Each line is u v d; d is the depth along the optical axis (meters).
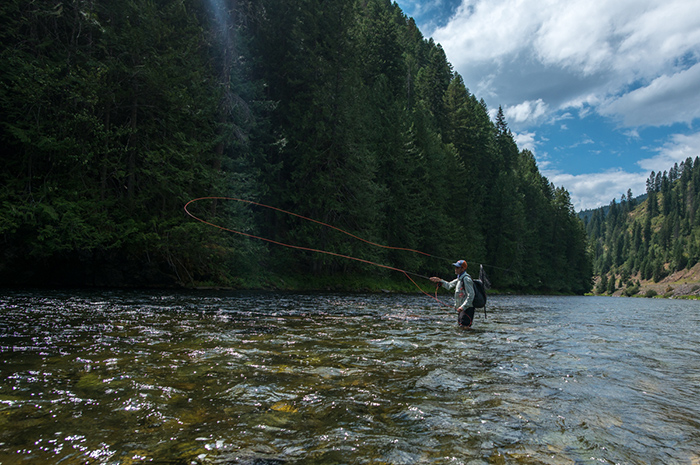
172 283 15.63
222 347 4.33
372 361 3.97
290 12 23.77
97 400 2.54
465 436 2.20
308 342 4.88
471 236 41.31
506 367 3.95
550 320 9.74
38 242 12.33
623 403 2.94
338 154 23.09
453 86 52.78
